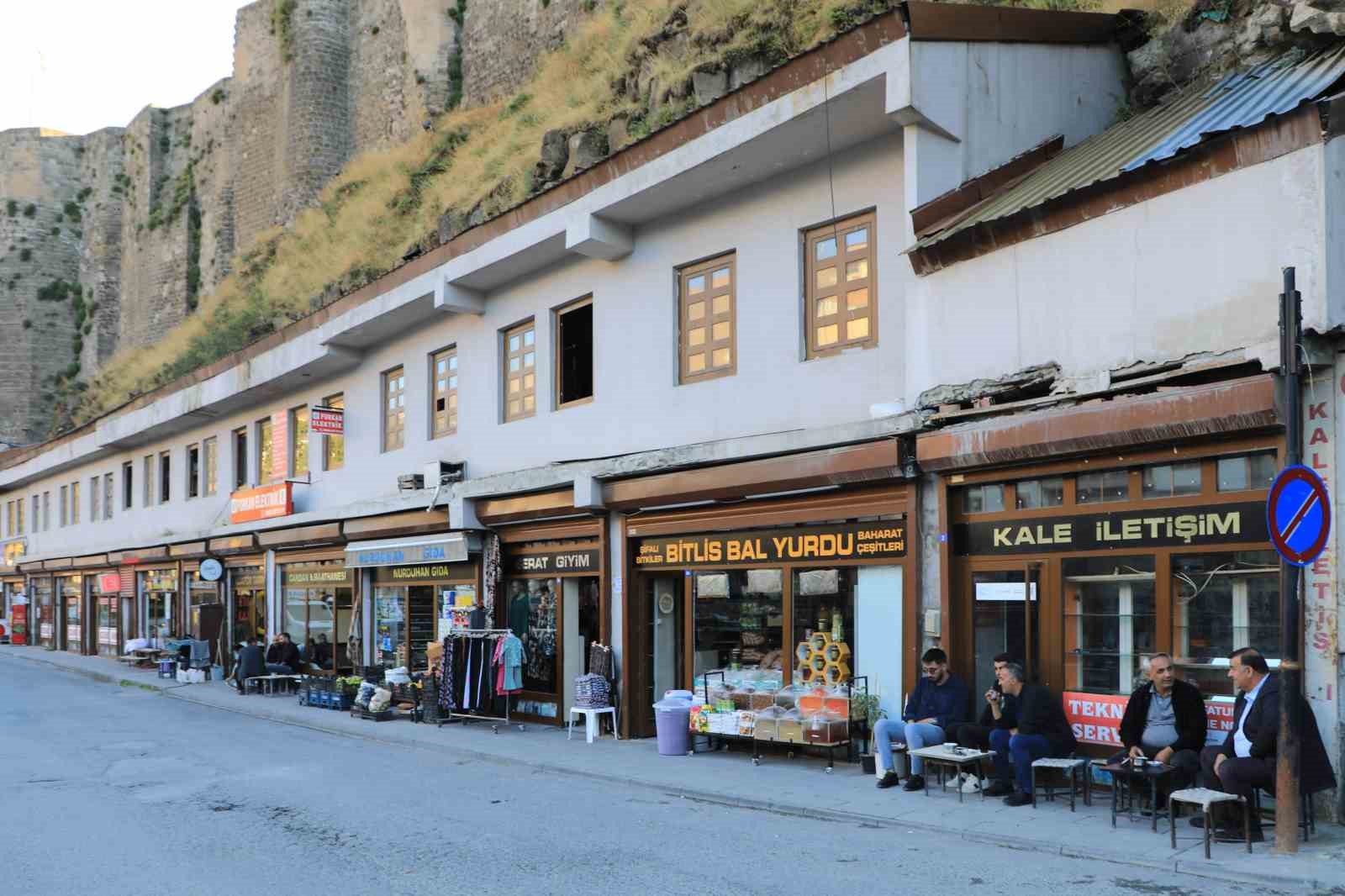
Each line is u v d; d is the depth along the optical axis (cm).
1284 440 760
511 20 3466
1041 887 654
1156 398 804
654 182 1256
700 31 1836
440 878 713
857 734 1080
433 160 3064
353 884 702
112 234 5625
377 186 3297
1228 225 793
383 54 4003
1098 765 805
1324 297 729
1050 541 929
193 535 2617
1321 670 733
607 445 1426
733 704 1172
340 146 4156
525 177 2105
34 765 1253
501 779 1117
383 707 1612
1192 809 802
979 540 989
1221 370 787
